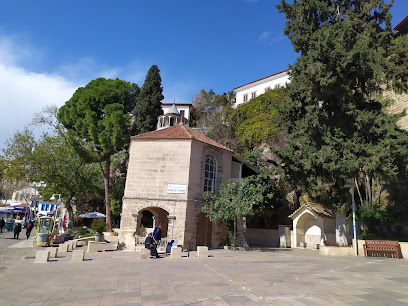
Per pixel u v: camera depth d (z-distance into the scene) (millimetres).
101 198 41844
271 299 6770
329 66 18156
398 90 20656
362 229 28016
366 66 18672
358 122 18484
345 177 17781
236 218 23281
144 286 8430
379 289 7777
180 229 21562
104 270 11539
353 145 17812
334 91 18797
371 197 29016
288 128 22703
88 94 33156
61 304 6602
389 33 21047
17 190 68812
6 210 50000
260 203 27469
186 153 23047
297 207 33844
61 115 34625
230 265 12875
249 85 56344
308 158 18828
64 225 34875
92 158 32469
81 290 8008
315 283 8656
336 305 6203
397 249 16375
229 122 46344
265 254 19141
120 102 34812
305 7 21641
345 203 19141
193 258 15734
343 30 19344
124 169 41031
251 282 8844
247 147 41156
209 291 7695
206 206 22688
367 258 16312
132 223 22375
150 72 44156
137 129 41062
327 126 20016
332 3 22219
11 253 17625
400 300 6590
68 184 34062
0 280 9508
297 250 23812
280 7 22656
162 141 23719
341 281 8977
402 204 25656
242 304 6418
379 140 17812
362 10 21469
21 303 6703
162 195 22594
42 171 33969
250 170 31828
